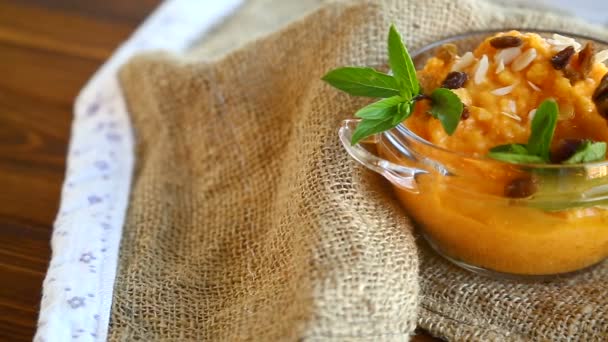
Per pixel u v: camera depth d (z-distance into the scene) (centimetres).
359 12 58
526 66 51
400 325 48
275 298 49
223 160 59
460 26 58
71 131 64
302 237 50
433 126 50
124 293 52
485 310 51
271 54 61
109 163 60
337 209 50
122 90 65
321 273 48
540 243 49
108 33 74
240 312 51
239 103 60
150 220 57
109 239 55
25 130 64
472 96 50
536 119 47
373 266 48
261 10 74
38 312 52
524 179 47
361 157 50
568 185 47
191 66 62
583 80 50
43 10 76
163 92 62
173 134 62
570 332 50
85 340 50
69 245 54
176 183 59
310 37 59
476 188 49
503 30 55
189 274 53
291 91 59
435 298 52
